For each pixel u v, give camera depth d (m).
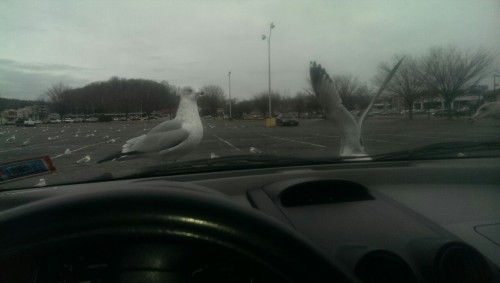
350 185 2.44
